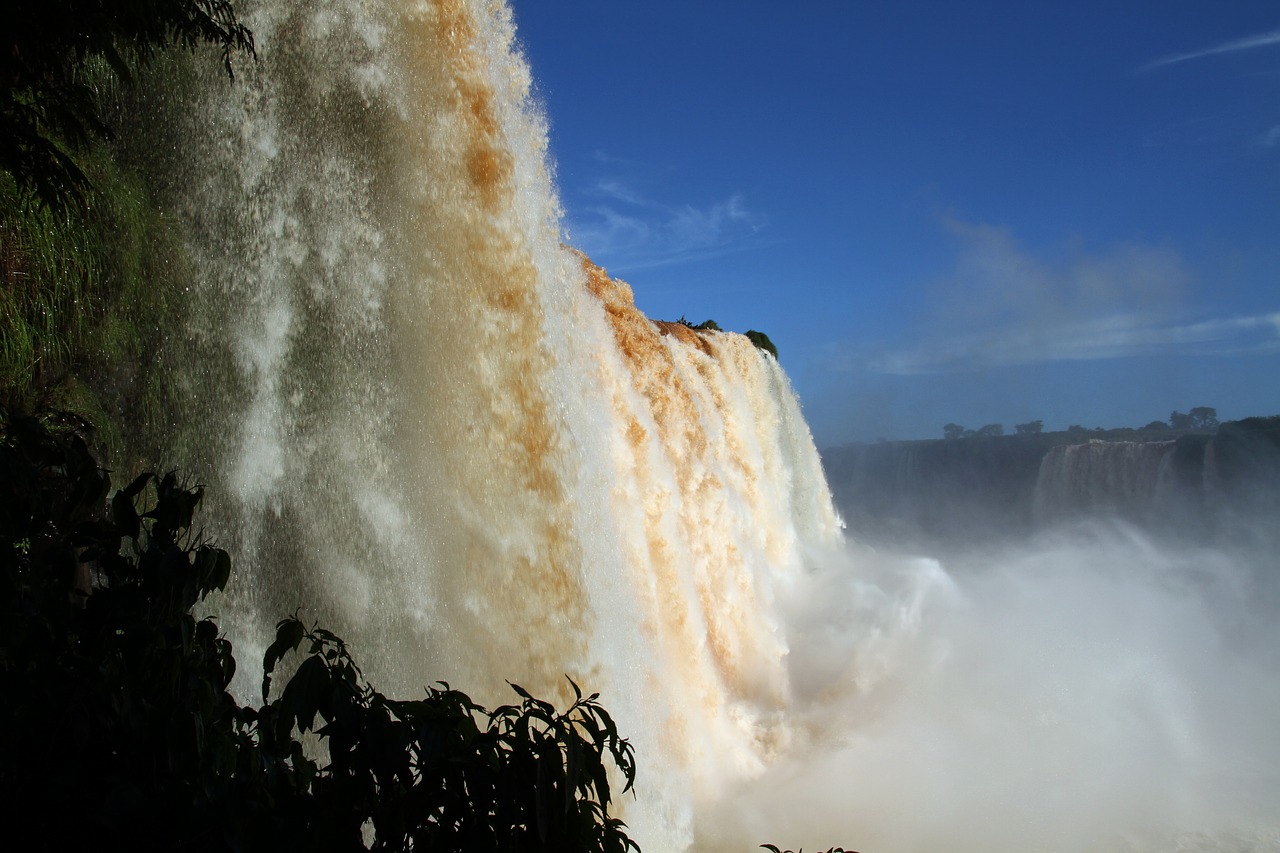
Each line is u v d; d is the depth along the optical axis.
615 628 8.85
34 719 2.60
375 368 7.25
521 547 7.99
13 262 5.48
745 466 16.67
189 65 6.36
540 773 2.57
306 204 6.97
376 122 7.27
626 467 10.45
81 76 5.30
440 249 7.58
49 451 3.00
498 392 7.93
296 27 6.83
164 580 2.83
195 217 6.52
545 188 8.71
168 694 2.81
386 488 7.23
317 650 2.84
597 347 10.53
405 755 2.62
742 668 13.69
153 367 6.23
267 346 6.79
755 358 19.53
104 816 2.44
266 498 6.68
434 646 7.29
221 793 2.69
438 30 7.52
